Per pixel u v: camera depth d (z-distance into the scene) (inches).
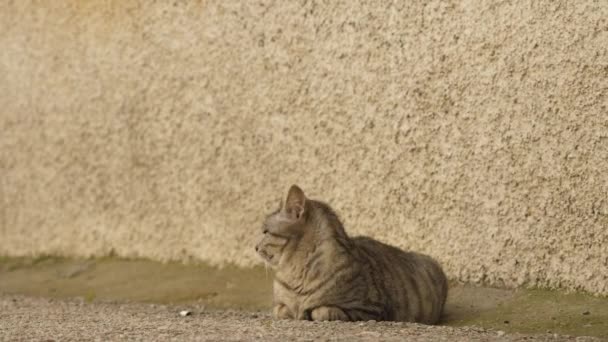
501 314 518.6
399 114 584.4
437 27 565.0
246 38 651.5
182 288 650.2
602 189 505.7
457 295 554.3
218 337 411.2
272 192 645.3
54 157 755.4
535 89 527.8
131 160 714.2
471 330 454.0
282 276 500.1
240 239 661.3
